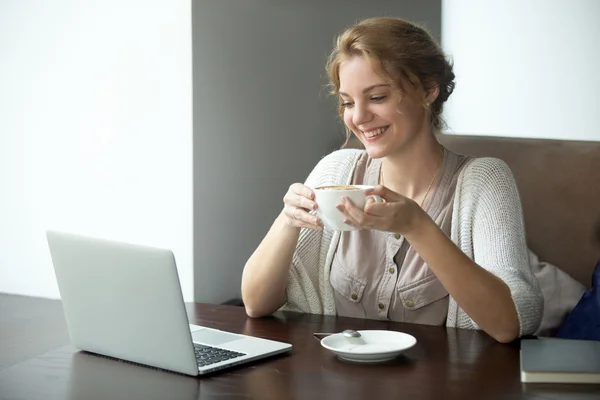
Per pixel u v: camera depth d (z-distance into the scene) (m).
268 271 1.60
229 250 2.20
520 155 2.26
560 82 2.83
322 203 1.34
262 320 1.59
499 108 2.90
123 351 1.30
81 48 2.13
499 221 1.59
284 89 2.33
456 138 2.31
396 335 1.36
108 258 1.26
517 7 2.84
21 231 2.26
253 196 2.26
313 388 1.15
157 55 2.04
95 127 2.14
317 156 2.48
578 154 2.23
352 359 1.28
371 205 1.33
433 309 1.64
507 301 1.40
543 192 2.23
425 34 1.62
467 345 1.38
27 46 2.20
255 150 2.24
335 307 1.75
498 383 1.16
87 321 1.34
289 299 1.74
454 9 2.88
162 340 1.23
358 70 1.53
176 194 2.07
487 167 1.66
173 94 2.04
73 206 2.19
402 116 1.56
